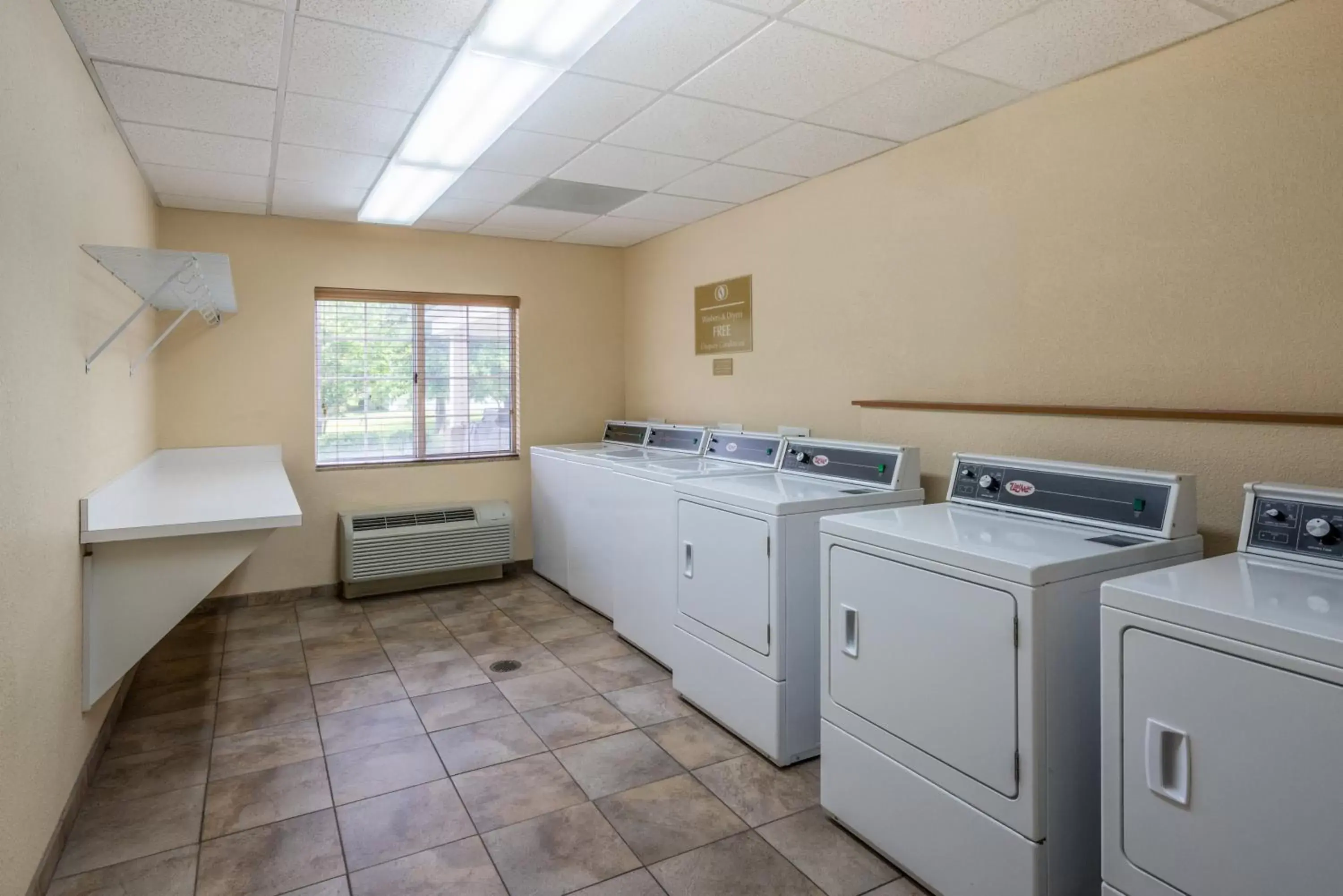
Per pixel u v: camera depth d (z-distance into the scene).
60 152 2.12
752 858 2.13
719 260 4.48
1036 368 2.72
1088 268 2.54
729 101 2.75
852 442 3.15
